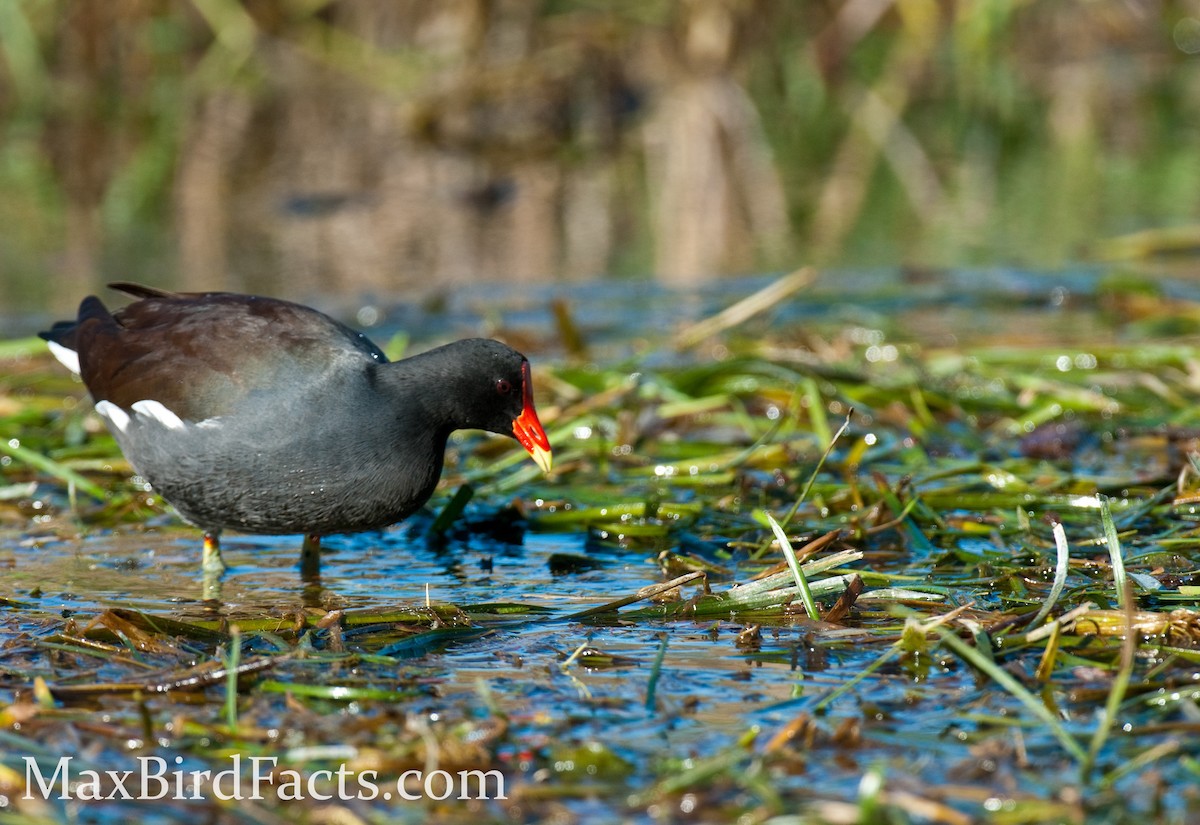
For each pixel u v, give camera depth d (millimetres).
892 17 29297
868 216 20328
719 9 26375
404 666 7980
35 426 12695
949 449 11930
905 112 26047
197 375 9250
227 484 9211
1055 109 26375
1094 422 12391
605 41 25375
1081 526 10133
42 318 15367
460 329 15664
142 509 11117
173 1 26625
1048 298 16469
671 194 21375
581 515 10656
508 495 11195
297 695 7508
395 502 9258
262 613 8938
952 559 9602
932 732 7020
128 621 8312
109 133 24078
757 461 11617
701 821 6211
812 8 27469
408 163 22859
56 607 9008
